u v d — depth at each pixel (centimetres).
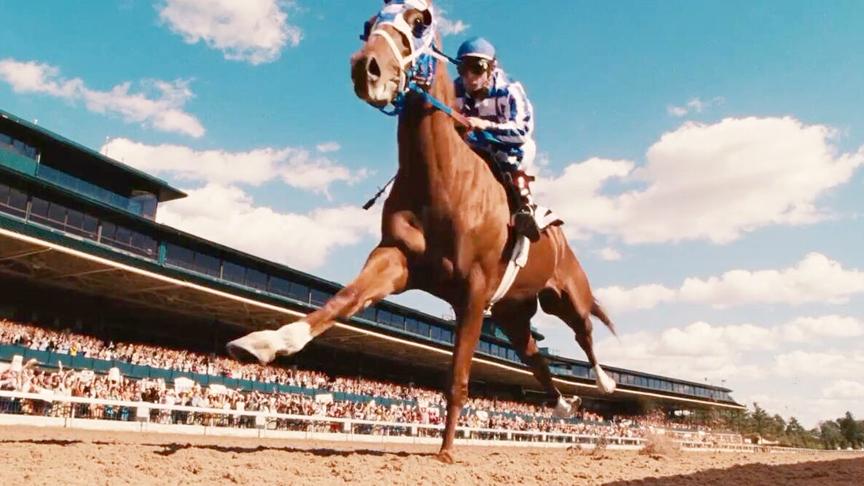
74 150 3130
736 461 696
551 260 721
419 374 4566
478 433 2819
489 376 4719
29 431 1248
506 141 623
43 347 2281
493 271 593
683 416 7344
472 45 624
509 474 479
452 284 576
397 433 2491
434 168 552
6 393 1448
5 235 1980
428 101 548
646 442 935
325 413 2405
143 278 2470
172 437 1475
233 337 3356
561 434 3003
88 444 582
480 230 574
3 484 362
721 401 7525
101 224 2747
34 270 2420
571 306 782
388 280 536
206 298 2777
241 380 2767
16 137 2933
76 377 1923
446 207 557
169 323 3206
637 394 5766
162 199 3803
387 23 509
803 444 7744
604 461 634
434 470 476
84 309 2806
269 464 469
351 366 3931
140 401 1919
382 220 575
